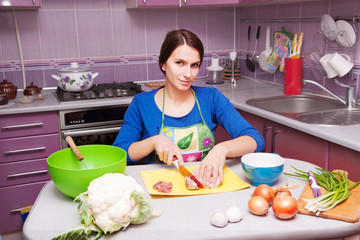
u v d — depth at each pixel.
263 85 3.10
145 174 1.23
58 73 2.84
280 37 2.89
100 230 0.86
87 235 0.84
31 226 0.90
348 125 1.82
